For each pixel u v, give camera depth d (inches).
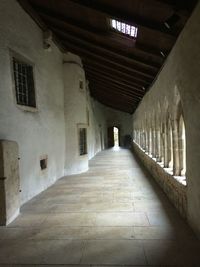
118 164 377.1
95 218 138.6
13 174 141.5
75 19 169.9
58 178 258.8
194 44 100.2
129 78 289.4
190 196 117.6
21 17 173.6
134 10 120.1
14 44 162.4
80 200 176.6
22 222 134.7
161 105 193.2
